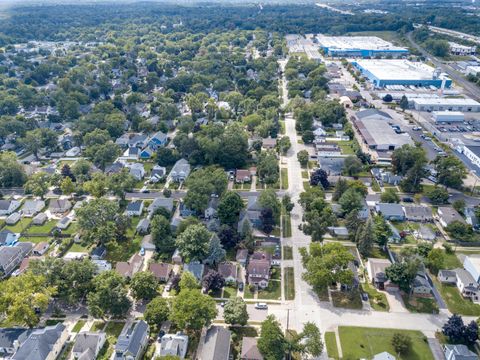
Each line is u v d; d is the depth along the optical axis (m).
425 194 158.25
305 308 104.94
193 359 90.69
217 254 118.38
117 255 127.06
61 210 151.88
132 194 162.75
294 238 133.62
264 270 113.25
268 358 86.19
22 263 120.31
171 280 114.25
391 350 92.12
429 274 117.44
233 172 177.62
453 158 165.75
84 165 171.88
